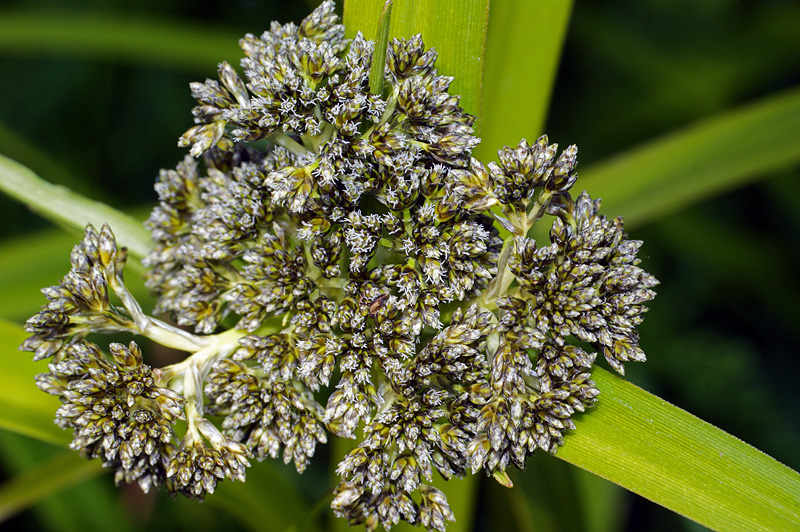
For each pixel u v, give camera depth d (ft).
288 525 1.06
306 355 0.95
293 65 0.95
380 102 0.94
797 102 1.11
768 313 1.52
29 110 1.58
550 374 0.95
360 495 0.95
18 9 1.36
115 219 1.03
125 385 0.95
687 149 1.11
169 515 1.49
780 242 1.54
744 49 1.54
